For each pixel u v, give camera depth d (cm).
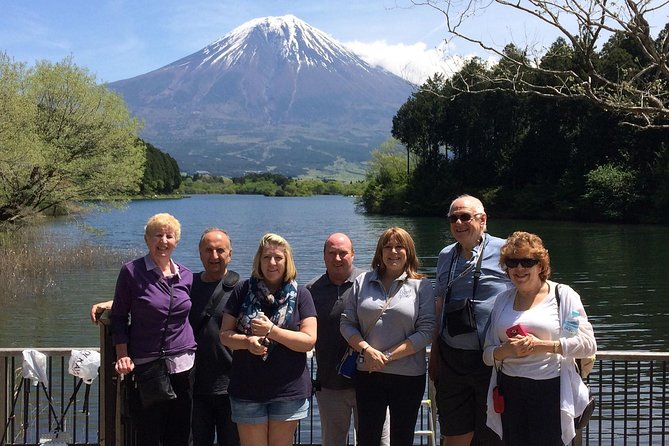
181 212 8175
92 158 2830
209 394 467
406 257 439
